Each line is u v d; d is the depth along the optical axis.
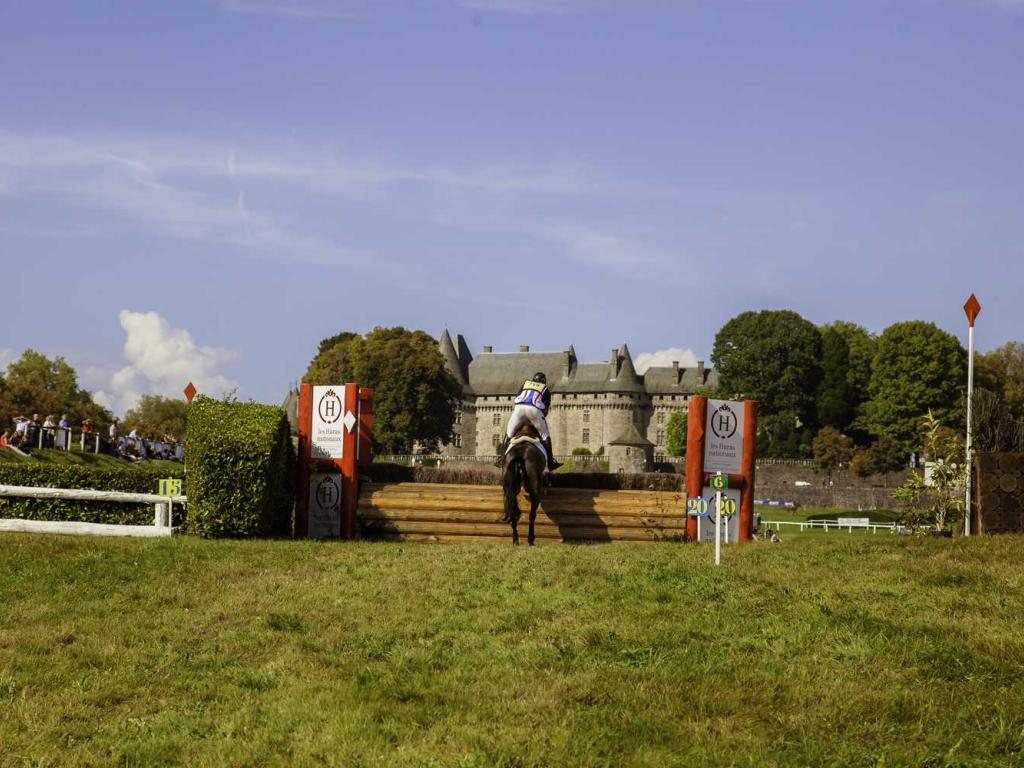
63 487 18.80
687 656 9.22
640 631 10.04
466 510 18.23
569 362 171.25
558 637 9.94
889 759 6.98
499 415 169.50
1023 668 8.67
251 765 7.05
